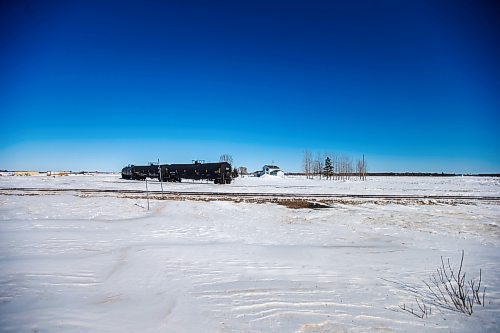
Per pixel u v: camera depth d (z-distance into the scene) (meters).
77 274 6.45
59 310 4.67
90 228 11.98
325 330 4.27
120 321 4.41
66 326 4.19
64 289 5.59
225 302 5.18
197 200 21.30
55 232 10.93
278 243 10.14
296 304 5.12
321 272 6.91
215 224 13.62
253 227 13.13
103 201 20.05
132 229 12.05
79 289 5.62
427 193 30.03
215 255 8.24
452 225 13.73
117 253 8.28
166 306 4.98
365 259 8.07
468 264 7.62
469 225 13.76
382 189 36.06
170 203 19.28
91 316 4.53
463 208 18.94
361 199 22.80
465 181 62.59
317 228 13.00
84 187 33.72
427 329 4.30
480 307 5.02
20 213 15.59
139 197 22.55
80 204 18.75
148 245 9.29
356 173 85.50
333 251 8.95
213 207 18.17
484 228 13.12
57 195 23.39
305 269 7.12
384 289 5.87
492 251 9.10
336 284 6.12
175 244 9.54
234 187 36.06
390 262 7.79
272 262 7.68
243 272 6.82
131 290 5.65
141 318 4.53
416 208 18.83
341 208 18.81
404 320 4.58
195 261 7.62
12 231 11.00
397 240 10.73
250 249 9.04
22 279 6.02
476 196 26.11
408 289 5.88
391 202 21.22
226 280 6.29
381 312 4.85
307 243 10.18
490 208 19.05
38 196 22.38
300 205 20.06
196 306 5.00
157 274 6.58
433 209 18.44
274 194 25.64
